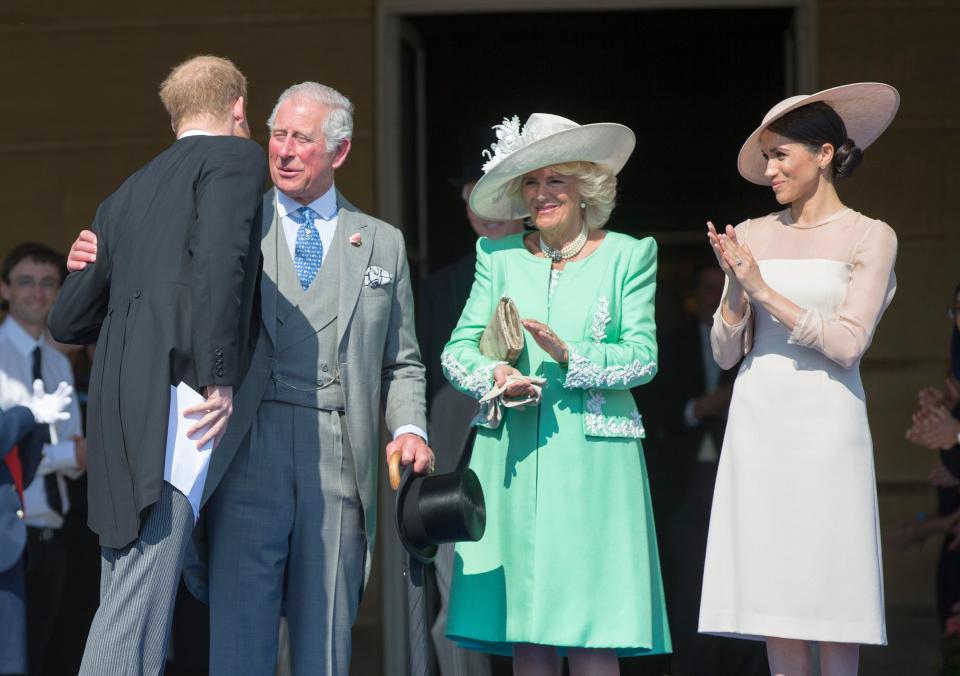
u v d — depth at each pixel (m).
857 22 25.61
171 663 23.42
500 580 15.71
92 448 14.27
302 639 15.55
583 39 33.50
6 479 19.86
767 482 14.83
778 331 15.10
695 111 36.53
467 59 34.91
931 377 25.12
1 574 19.94
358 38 26.36
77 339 15.53
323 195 16.28
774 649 15.09
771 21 28.80
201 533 15.76
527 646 16.03
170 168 14.70
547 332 15.07
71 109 26.55
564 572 15.41
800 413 14.80
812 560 14.57
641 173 37.09
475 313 16.27
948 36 25.48
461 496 15.14
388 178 26.38
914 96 25.53
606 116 36.47
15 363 23.70
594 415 15.67
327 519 15.63
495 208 16.67
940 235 25.31
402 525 15.32
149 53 26.52
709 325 28.11
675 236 37.12
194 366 14.11
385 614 25.59
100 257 14.91
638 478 15.90
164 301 14.11
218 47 26.52
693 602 26.45
